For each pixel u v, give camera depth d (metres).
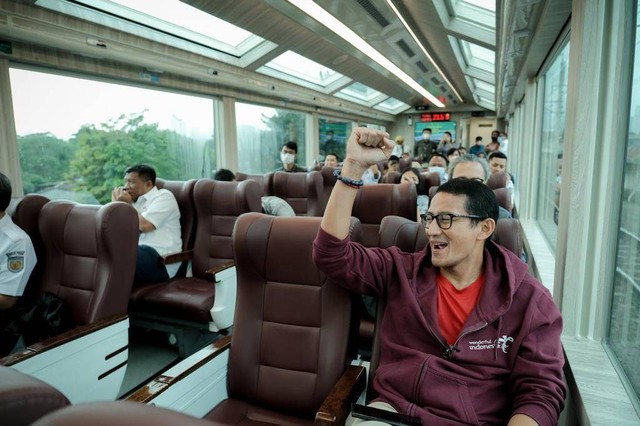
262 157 7.27
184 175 5.36
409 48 5.72
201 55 4.92
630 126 1.38
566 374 1.44
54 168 3.65
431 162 5.45
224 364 1.45
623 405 1.17
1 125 3.17
